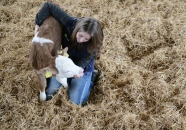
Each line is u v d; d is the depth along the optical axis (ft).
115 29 11.79
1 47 10.96
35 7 12.81
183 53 10.84
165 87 9.75
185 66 10.38
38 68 7.38
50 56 7.14
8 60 10.39
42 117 9.00
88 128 8.73
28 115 8.98
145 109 9.44
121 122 8.90
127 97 9.71
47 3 7.93
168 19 12.25
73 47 8.32
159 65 10.71
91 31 7.13
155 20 12.15
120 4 13.23
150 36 11.60
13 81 9.79
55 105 9.26
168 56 10.89
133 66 10.59
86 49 8.19
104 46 11.08
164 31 11.74
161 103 9.43
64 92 9.50
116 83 10.03
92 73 10.07
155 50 11.18
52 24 7.91
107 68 10.33
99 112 9.18
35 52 7.33
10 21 12.30
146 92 9.73
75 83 9.50
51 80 9.67
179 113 9.21
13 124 8.83
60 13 7.98
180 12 12.73
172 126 8.79
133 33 11.80
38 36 7.50
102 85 9.93
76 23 7.63
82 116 9.11
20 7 12.76
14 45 11.02
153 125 8.86
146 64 10.66
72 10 12.57
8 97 9.35
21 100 9.36
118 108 9.36
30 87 9.61
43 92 8.93
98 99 9.77
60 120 8.95
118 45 11.14
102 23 12.21
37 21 8.14
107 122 9.05
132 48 11.43
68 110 9.21
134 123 8.86
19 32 11.65
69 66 7.04
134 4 13.08
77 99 9.38
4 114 9.08
